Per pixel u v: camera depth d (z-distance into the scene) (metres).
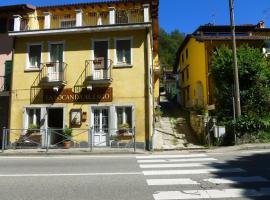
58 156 16.38
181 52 41.72
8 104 22.94
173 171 10.45
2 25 24.25
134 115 20.48
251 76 22.45
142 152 17.47
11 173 10.50
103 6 24.83
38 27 23.23
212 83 27.14
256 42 28.38
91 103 20.98
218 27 32.06
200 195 7.45
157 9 25.67
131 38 21.11
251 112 21.86
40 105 21.53
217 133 20.25
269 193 7.50
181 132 24.33
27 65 22.05
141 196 7.43
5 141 18.97
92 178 9.45
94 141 20.70
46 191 7.98
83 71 21.30
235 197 7.24
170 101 48.97
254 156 13.55
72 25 23.31
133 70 20.88
